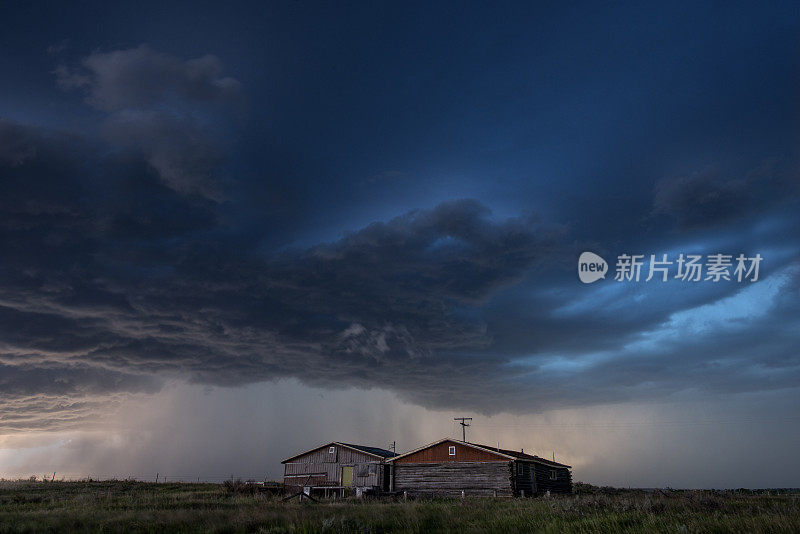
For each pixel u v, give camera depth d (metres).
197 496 37.38
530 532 15.21
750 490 62.84
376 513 20.25
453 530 16.38
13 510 25.80
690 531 12.86
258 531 16.28
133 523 17.88
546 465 52.97
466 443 47.91
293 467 57.50
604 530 14.52
